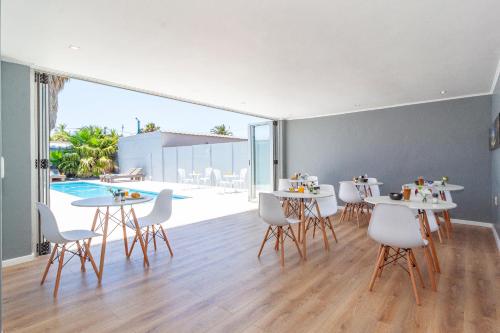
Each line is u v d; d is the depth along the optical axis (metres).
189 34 2.68
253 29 2.59
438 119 5.39
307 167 7.27
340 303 2.39
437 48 3.00
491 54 3.16
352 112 6.51
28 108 3.43
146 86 4.45
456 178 5.22
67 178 15.55
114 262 3.34
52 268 3.17
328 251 3.69
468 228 4.83
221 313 2.26
